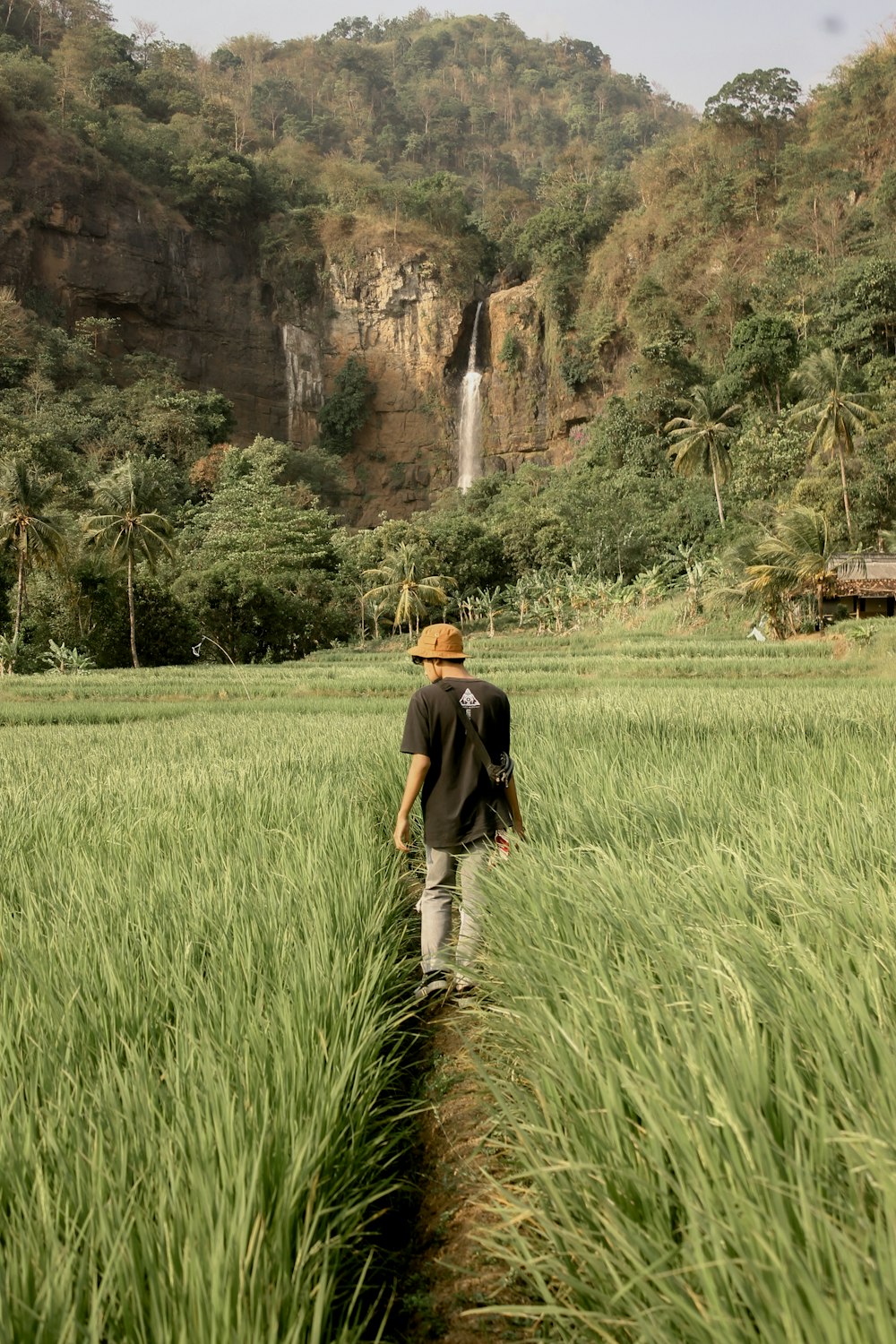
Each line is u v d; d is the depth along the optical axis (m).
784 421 67.50
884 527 56.00
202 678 35.81
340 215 126.88
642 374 90.69
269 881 4.68
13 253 105.88
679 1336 1.72
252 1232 2.00
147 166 119.88
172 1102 2.53
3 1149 2.28
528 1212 2.22
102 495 51.06
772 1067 2.41
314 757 10.41
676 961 2.94
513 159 180.12
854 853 4.14
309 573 70.75
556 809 5.85
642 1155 2.19
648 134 193.75
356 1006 3.39
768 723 10.76
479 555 80.94
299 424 125.25
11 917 4.30
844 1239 1.61
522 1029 3.13
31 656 46.75
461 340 126.38
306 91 173.75
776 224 96.81
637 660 33.62
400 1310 2.46
